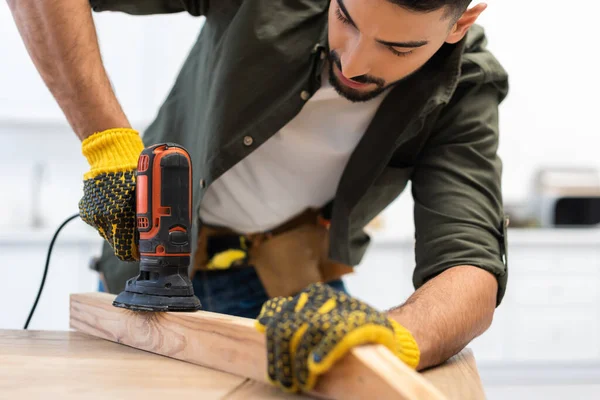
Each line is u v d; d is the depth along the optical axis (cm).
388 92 124
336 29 102
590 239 349
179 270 103
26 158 354
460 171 121
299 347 73
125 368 92
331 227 141
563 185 372
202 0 128
